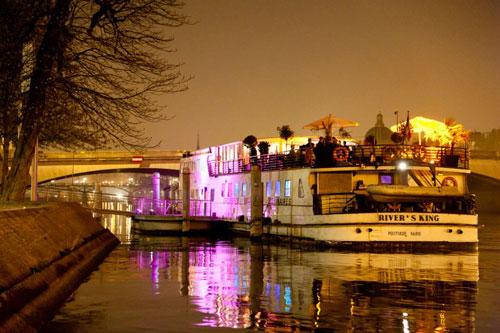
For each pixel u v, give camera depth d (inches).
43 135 1098.1
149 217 1827.0
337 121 1539.1
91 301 581.6
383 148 1273.4
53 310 504.1
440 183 1282.0
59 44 756.6
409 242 1184.8
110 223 2869.1
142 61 805.2
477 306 596.4
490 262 1004.6
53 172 3427.7
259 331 477.1
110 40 798.5
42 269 534.9
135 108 800.3
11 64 750.5
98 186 3533.5
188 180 1771.7
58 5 752.3
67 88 768.3
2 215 511.2
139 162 3523.6
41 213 696.4
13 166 807.1
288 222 1385.3
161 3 818.2
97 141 847.7
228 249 1259.2
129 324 483.8
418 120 1518.2
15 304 414.3
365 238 1191.6
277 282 751.7
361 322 516.7
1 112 802.8
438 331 488.7
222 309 559.2
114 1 799.1
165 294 635.5
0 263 430.9
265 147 1643.7
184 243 1446.9
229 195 1782.7
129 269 858.1
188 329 473.4
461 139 1457.9
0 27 748.0
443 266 946.7
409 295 660.1
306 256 1096.2
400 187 1175.0
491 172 3634.4
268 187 1504.7
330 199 1259.8
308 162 1286.9
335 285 730.8
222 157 1902.1
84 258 820.6
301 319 524.4
